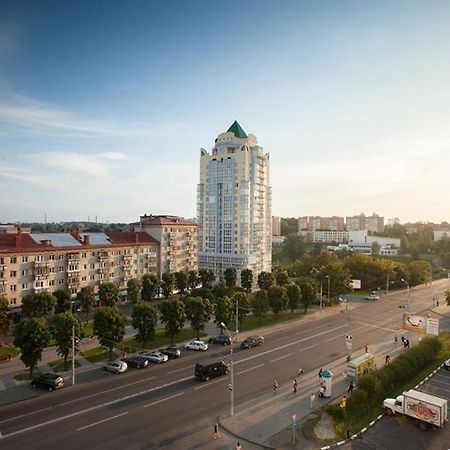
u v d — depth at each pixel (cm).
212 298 9306
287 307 9712
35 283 9219
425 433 4175
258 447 3838
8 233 9750
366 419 4469
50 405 4684
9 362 6269
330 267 12338
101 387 5266
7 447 3750
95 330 6366
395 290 14525
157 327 8712
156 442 3878
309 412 4575
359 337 8006
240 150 14800
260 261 15350
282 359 6550
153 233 12600
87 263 10462
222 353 6881
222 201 15238
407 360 5634
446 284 16050
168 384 5394
